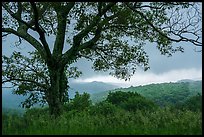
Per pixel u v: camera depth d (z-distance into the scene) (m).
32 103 26.73
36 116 14.16
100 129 11.74
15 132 11.65
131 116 13.38
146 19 22.33
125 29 24.86
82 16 23.16
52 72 24.09
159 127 12.02
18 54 26.53
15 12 24.20
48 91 24.64
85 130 11.55
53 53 23.91
